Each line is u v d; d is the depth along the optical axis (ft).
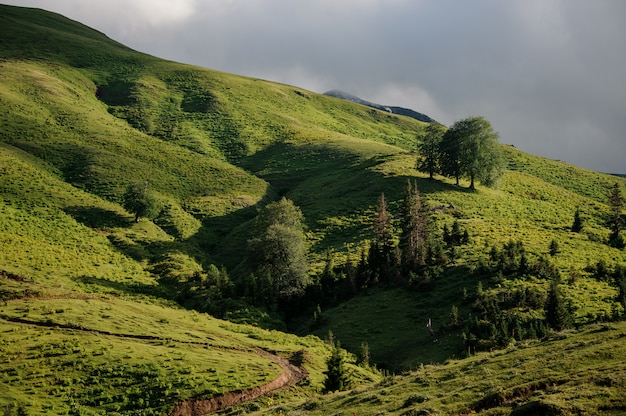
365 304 230.89
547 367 76.33
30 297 178.81
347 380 133.80
